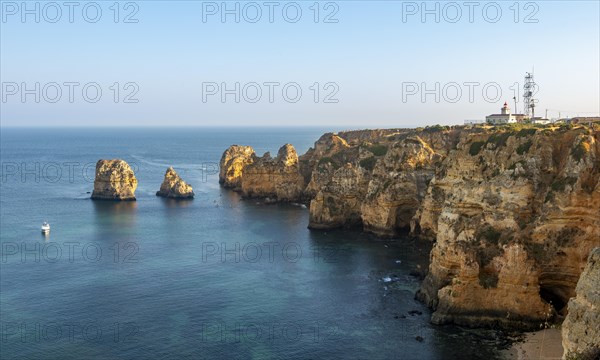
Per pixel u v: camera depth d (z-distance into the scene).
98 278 86.25
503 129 85.31
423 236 103.31
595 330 41.03
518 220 67.94
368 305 73.81
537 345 59.22
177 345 61.09
